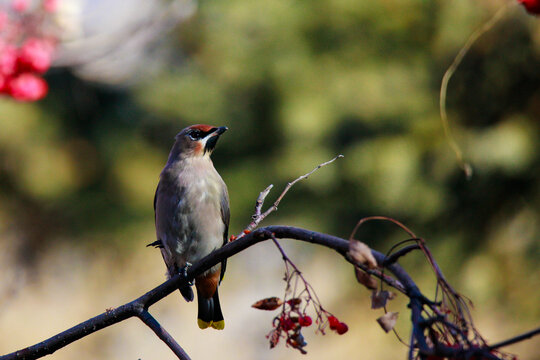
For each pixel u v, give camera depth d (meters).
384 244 13.31
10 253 15.80
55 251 15.84
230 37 13.77
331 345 14.23
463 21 12.48
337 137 13.57
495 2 12.16
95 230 15.54
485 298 12.45
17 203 15.52
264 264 15.91
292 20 13.41
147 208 15.37
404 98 12.99
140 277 15.87
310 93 13.27
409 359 3.03
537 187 12.25
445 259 12.74
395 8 12.89
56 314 15.84
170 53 14.81
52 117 15.20
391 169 12.65
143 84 14.80
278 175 13.62
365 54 13.25
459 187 12.72
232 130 14.21
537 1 5.40
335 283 14.74
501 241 12.60
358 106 13.08
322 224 13.52
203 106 14.26
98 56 11.97
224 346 16.69
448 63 12.77
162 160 15.52
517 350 12.37
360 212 13.43
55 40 7.93
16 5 7.66
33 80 7.45
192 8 12.78
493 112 12.55
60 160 15.11
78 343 16.38
